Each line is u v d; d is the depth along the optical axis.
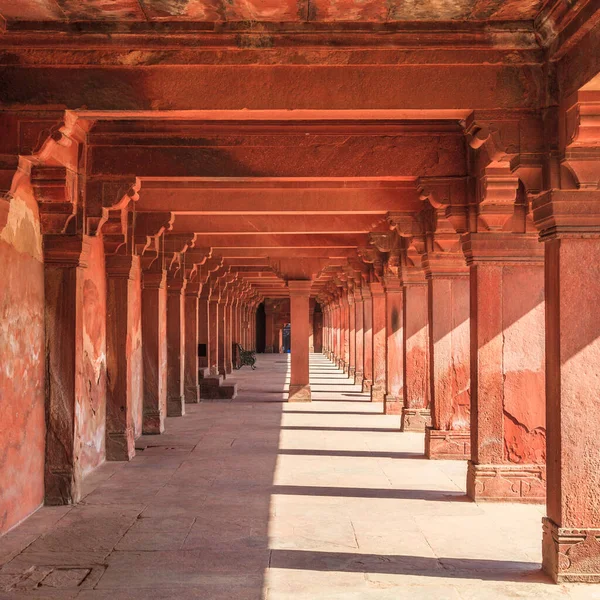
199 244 14.39
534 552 5.91
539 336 7.72
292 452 10.55
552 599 4.90
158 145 7.70
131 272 10.01
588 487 5.27
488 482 7.57
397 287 14.72
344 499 7.71
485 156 7.05
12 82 5.62
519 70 5.61
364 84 5.60
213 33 5.45
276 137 7.66
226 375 25.83
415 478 8.76
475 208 7.62
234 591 5.03
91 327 9.12
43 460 7.46
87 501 7.62
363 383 19.67
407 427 12.47
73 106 5.63
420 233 9.72
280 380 24.11
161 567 5.53
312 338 49.97
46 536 6.35
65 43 5.48
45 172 7.09
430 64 5.55
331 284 27.92
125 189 7.68
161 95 5.61
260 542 6.17
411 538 6.29
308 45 5.49
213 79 5.60
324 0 5.04
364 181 9.47
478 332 7.70
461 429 9.98
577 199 5.37
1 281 6.30
